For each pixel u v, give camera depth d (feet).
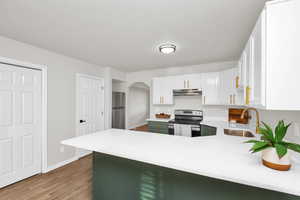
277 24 3.13
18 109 7.34
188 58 10.31
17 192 6.51
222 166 3.16
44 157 8.34
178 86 12.03
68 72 9.84
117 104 15.38
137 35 6.64
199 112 12.09
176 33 6.44
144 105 25.29
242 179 2.70
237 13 4.91
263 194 3.20
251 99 4.60
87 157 10.82
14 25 5.75
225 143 4.82
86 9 4.72
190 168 3.13
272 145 3.11
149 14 5.01
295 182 2.56
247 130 7.34
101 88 12.66
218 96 10.47
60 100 9.29
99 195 5.42
